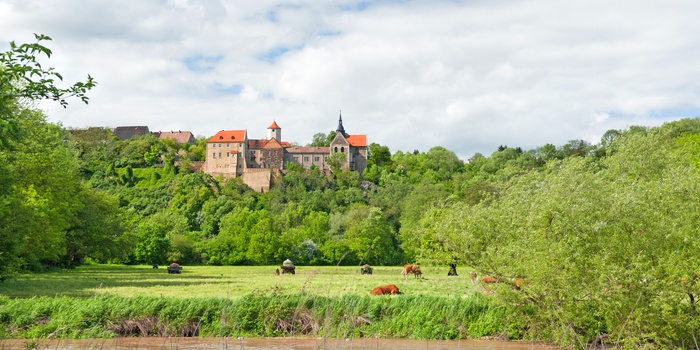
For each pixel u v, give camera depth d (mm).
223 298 29438
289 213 150875
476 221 25969
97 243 79125
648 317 20281
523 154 183625
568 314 21453
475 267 25531
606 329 23891
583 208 22094
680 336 20141
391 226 133625
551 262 21500
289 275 69312
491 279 25656
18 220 40375
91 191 82375
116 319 27531
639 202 21828
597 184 25641
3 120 13984
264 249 122875
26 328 26469
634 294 20062
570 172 29891
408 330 27641
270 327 27578
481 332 27016
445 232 26312
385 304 28734
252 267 109062
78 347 23938
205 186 187000
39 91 13844
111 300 29000
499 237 25781
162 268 98750
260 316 28000
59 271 71500
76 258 86875
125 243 85250
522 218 25109
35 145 51438
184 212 165125
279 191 196750
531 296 23547
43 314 27328
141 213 173875
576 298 21500
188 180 190750
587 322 22875
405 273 54219
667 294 19531
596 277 20906
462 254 25797
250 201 183000
